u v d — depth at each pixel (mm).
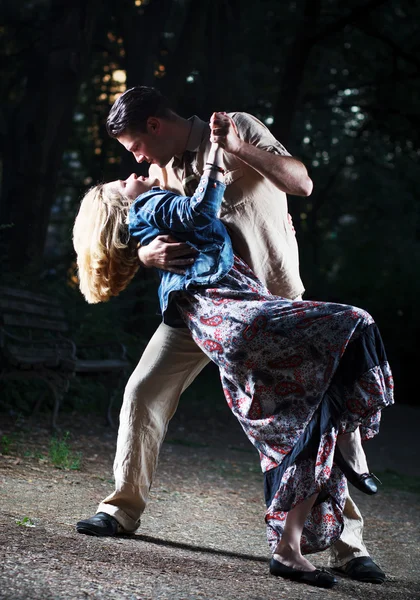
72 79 13258
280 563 3021
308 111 20375
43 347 8555
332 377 3002
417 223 23656
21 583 2445
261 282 3312
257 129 3350
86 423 7844
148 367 3459
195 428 9328
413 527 4977
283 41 18125
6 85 18141
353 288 18469
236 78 16625
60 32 13211
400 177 23625
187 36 13906
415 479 7680
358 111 21688
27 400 8055
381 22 18500
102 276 3473
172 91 13977
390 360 17594
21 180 13148
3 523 3316
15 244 12953
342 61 19969
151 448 3492
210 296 3201
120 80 19609
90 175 20750
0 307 7160
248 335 3043
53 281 10633
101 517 3447
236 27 15320
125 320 11586
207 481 5746
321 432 2957
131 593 2502
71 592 2424
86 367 7535
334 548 3307
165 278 3350
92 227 3459
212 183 3119
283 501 2986
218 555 3406
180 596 2545
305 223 23953
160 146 3359
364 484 3086
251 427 3049
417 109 20344
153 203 3277
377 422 3152
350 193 24562
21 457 5367
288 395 3014
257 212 3307
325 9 19000
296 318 3027
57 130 13242
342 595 2891
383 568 3643
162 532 3771
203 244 3238
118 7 15109
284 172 3178
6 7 16734
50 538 3160
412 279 18062
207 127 3387
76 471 5191
